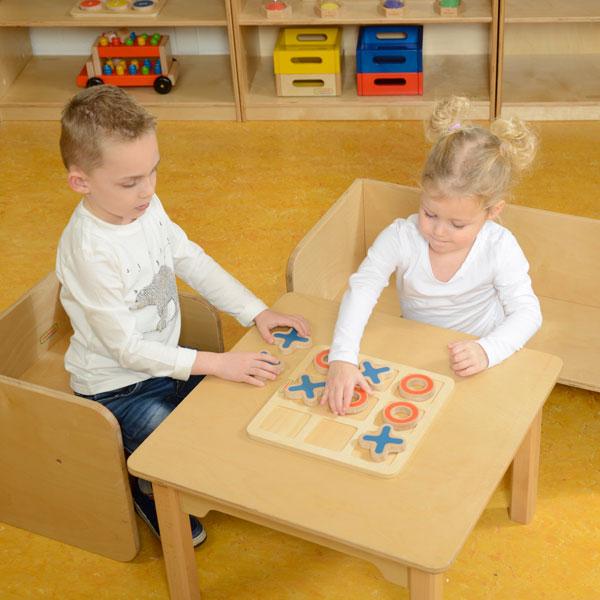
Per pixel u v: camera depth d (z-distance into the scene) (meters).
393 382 1.62
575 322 2.17
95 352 1.82
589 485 1.99
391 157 3.13
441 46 3.55
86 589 1.85
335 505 1.42
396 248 1.84
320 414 1.57
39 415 1.73
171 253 1.87
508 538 1.88
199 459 1.51
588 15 3.12
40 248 2.79
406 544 1.36
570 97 3.26
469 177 1.62
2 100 3.43
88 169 1.62
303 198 2.95
